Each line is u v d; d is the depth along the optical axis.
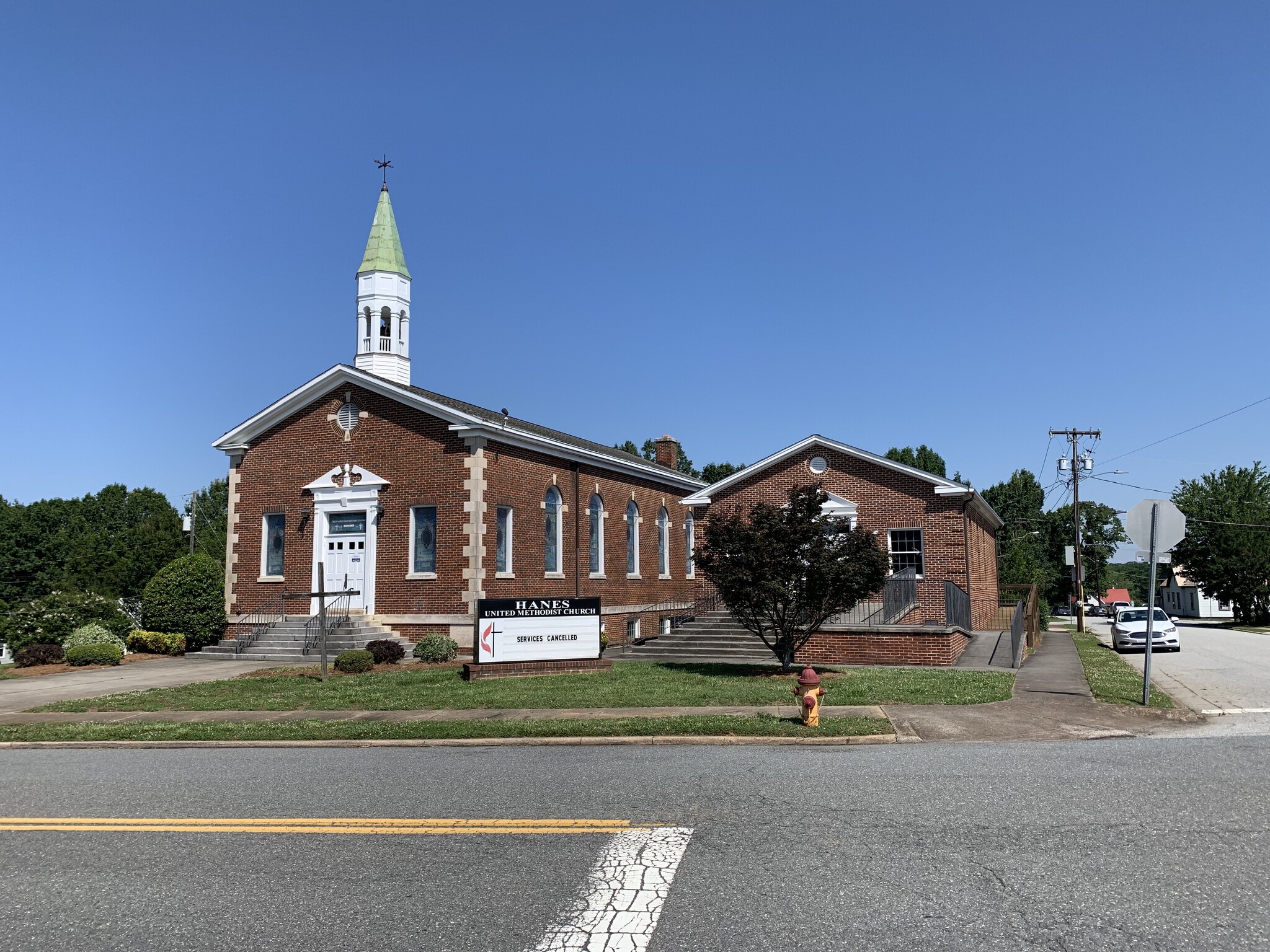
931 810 7.96
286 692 18.08
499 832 7.54
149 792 9.65
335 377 28.11
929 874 6.21
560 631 20.56
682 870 6.40
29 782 10.51
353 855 6.99
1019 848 6.78
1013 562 59.78
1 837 7.84
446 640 25.02
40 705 17.62
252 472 29.44
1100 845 6.82
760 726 12.86
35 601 28.14
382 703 16.19
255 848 7.25
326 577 27.92
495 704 15.72
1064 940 5.08
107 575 43.84
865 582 19.08
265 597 28.59
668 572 38.50
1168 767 9.85
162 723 14.95
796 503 19.53
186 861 6.98
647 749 11.92
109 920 5.77
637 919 5.50
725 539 19.78
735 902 5.76
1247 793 8.46
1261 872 6.18
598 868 6.51
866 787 8.98
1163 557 15.66
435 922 5.55
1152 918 5.39
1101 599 101.31
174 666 24.59
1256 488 69.50
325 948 5.21
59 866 6.93
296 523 28.48
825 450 28.45
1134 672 21.67
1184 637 43.09
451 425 26.56
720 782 9.38
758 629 20.23
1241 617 66.25
